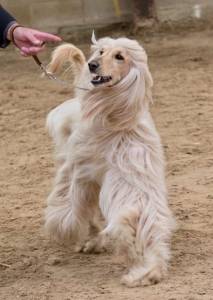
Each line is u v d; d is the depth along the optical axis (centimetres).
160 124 1842
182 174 1442
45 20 3400
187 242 1086
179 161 1523
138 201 943
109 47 939
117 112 946
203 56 2795
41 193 1392
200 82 2338
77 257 1071
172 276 956
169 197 1303
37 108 2112
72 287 944
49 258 1064
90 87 952
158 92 2225
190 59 2753
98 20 3431
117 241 944
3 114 2061
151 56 2888
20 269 1030
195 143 1656
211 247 1064
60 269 1021
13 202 1348
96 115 954
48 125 1112
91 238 1094
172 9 3438
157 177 963
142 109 951
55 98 2238
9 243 1138
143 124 972
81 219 1038
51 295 917
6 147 1730
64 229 1040
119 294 902
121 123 951
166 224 946
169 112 1964
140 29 3359
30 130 1870
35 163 1586
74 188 1023
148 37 3312
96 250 1081
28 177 1498
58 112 1090
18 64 2920
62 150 1070
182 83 2339
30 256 1079
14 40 930
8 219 1255
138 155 957
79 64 1031
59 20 3406
